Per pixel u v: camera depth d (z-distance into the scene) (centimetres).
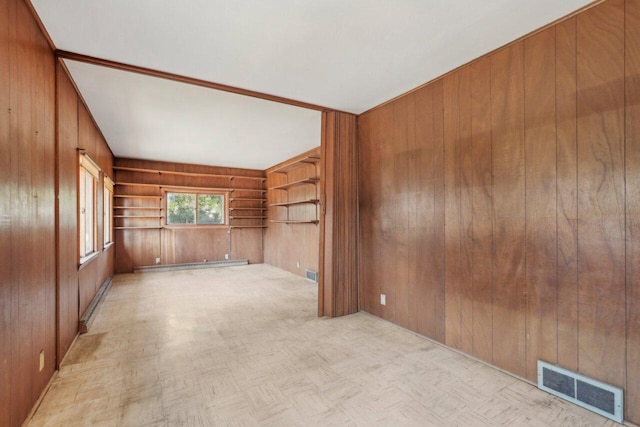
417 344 281
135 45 227
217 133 463
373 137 357
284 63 254
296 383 215
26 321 172
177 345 279
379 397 199
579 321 192
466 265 258
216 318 356
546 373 205
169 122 409
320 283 367
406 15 194
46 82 210
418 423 174
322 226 368
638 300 169
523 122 220
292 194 667
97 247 422
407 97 313
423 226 296
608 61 179
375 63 255
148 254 673
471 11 190
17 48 164
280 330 317
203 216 737
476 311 251
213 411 184
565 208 199
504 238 232
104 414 180
